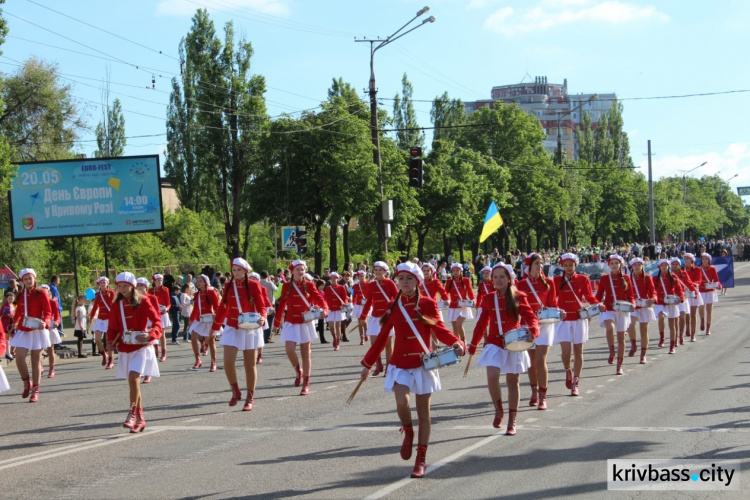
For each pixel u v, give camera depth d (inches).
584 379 553.9
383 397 496.7
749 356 668.7
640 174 4033.0
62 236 1111.6
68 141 1407.5
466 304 726.5
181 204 2251.5
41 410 490.0
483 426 390.6
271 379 602.2
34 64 1373.0
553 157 3112.7
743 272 2454.5
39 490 292.2
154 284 797.2
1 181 903.1
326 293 834.8
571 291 486.3
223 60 1969.7
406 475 297.7
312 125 1664.6
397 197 1747.0
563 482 282.0
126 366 407.2
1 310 790.5
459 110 2891.2
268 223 1843.0
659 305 713.6
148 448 361.7
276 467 316.2
